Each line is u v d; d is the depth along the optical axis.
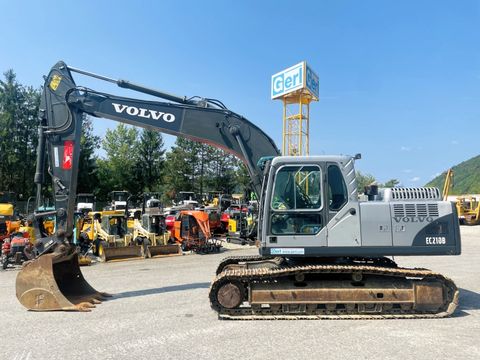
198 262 14.33
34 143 46.34
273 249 7.02
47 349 5.26
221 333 5.88
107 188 53.78
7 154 43.31
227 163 58.75
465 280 10.15
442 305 6.79
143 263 14.35
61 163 8.47
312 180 7.12
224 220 23.70
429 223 6.96
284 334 5.80
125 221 17.77
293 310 6.84
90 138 49.03
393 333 5.83
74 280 8.42
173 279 10.69
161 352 5.11
